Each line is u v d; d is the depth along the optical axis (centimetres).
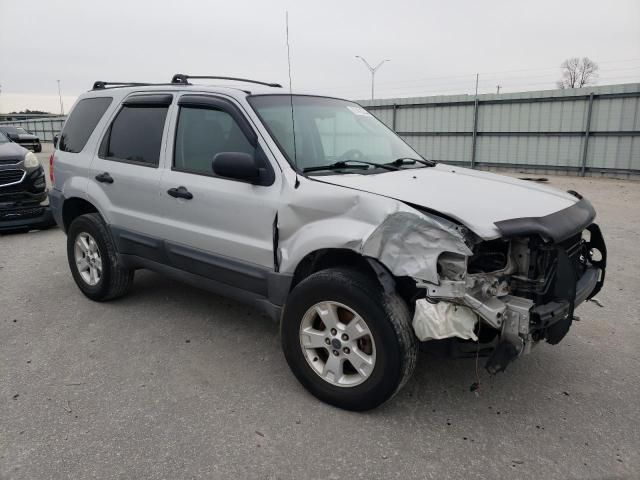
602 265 379
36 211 797
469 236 275
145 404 324
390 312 285
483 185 350
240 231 357
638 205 1036
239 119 364
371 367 298
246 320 457
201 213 380
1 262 646
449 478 260
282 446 284
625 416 312
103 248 469
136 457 274
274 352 397
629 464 270
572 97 1559
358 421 307
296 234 325
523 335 274
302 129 376
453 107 1844
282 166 337
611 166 1525
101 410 318
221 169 333
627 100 1457
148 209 424
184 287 543
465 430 299
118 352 396
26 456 274
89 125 497
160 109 427
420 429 300
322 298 309
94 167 473
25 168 794
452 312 271
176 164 404
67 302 503
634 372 366
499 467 267
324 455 277
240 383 351
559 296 296
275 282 341
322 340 318
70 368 371
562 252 295
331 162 368
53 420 307
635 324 448
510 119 1711
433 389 344
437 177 363
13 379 355
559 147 1622
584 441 289
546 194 352
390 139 451
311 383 327
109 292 483
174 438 290
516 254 295
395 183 328
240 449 281
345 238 293
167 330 436
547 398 333
